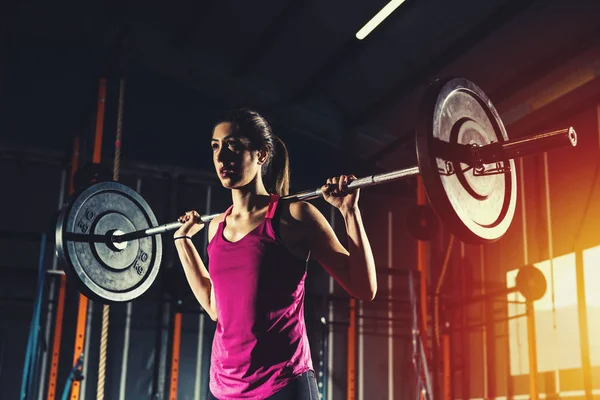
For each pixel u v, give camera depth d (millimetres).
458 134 1466
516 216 5977
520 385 5695
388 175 1459
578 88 4938
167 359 5855
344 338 6391
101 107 4348
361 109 6371
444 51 5258
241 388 1447
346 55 5688
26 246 5742
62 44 6230
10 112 5957
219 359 1505
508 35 4867
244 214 1570
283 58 6000
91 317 5770
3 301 5520
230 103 6621
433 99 1428
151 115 6391
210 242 1581
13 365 5426
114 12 5820
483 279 6348
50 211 5867
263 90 6438
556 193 5508
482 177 1502
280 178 1715
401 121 6293
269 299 1450
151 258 2416
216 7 5559
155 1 5637
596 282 4965
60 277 5430
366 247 1481
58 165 6004
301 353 1470
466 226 1413
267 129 1625
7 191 5789
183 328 6039
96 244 2271
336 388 6242
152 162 6281
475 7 4746
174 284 5395
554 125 5480
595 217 5051
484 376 6172
